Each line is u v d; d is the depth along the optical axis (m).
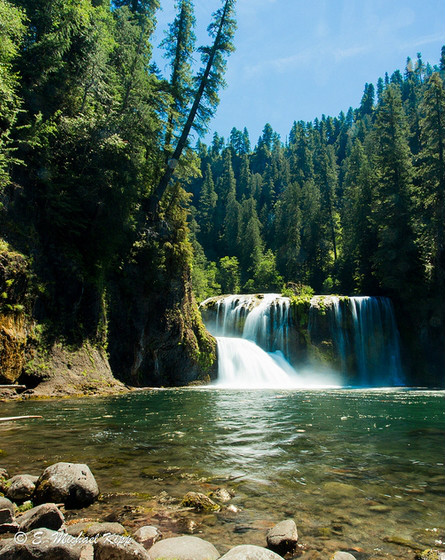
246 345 30.22
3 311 13.29
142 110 24.34
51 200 17.38
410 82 115.94
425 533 3.66
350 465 5.89
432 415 11.41
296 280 64.81
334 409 12.58
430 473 5.52
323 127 125.25
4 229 14.52
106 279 20.59
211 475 5.34
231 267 73.38
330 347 31.48
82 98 22.52
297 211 71.38
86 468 4.63
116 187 20.70
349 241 54.34
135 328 21.75
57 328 16.09
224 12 30.52
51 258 16.80
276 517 3.98
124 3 33.62
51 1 20.28
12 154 16.28
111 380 18.30
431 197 37.00
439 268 35.12
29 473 5.17
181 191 28.38
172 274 24.48
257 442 7.36
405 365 33.84
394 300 36.19
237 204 92.25
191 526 3.74
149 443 7.18
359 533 3.64
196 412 11.45
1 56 15.51
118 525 3.57
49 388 14.51
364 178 51.59
